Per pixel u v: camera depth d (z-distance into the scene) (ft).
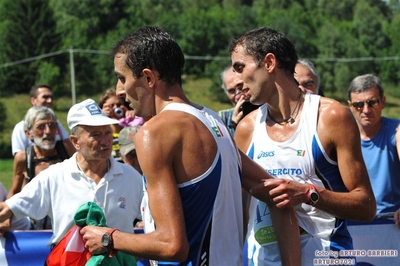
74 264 16.51
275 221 16.25
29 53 252.21
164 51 13.70
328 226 16.98
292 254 16.10
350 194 15.97
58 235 20.16
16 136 32.65
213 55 267.59
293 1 325.01
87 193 20.15
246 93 17.39
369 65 243.60
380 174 25.55
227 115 26.68
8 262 21.83
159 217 12.87
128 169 20.89
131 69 13.74
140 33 13.89
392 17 320.70
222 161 13.57
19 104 230.27
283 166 16.67
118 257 16.11
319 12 320.29
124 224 20.54
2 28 254.47
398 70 241.96
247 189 15.53
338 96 232.53
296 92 16.79
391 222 22.75
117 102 29.78
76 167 20.35
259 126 17.31
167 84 13.80
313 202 15.48
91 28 281.95
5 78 243.81
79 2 286.05
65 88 241.76
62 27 273.95
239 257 14.08
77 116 20.04
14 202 20.08
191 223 13.38
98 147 19.85
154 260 14.19
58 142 27.32
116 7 290.35
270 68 16.47
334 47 254.06
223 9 339.77
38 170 26.50
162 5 321.93
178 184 13.23
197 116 13.52
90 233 14.08
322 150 16.28
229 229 13.78
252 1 352.69
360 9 307.58
